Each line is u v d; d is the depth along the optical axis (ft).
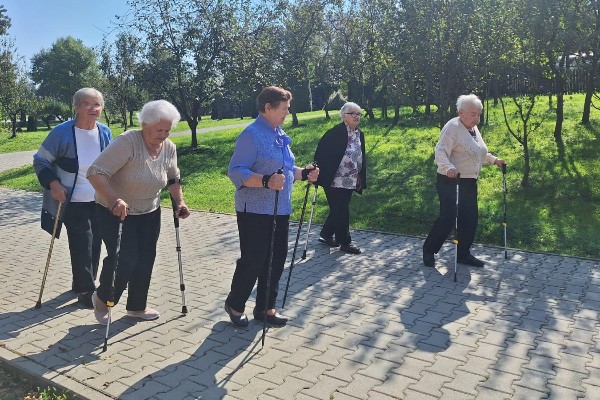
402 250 21.94
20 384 11.82
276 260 14.08
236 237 24.94
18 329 14.35
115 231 13.82
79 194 15.70
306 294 16.97
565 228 23.44
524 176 29.63
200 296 16.92
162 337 13.80
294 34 61.26
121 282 14.06
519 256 20.75
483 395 10.91
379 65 39.91
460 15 30.50
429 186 32.04
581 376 11.64
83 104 15.65
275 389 11.19
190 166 47.11
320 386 11.31
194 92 53.11
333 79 71.05
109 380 11.57
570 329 14.07
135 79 54.39
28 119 123.13
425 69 32.65
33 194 40.50
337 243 22.54
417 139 46.98
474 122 18.78
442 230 19.27
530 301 16.12
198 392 11.08
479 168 19.16
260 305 14.61
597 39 27.81
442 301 16.21
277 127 13.94
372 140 48.80
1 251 23.24
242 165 13.24
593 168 31.42
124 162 13.23
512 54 30.27
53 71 180.45
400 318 14.93
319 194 32.91
